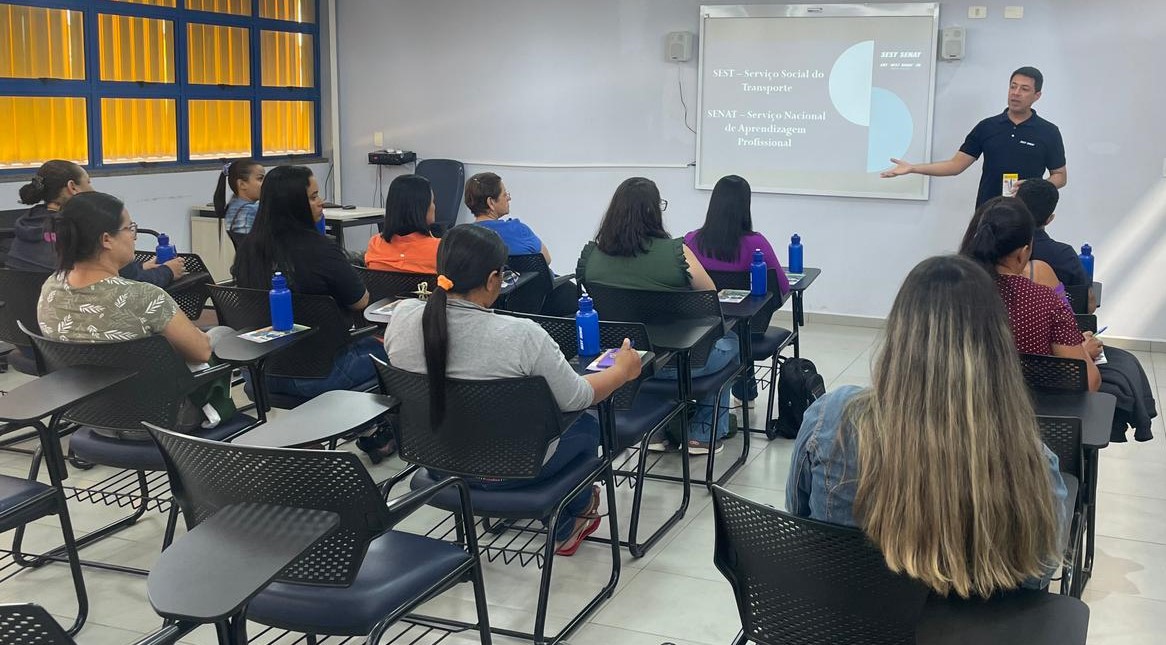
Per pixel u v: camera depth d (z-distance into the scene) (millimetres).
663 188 6992
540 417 2379
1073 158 5984
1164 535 3400
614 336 2994
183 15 6723
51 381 2506
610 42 6926
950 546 1425
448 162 7449
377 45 7590
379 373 2516
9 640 1354
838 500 1604
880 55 6262
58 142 6094
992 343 1441
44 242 3900
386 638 2666
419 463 2551
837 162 6480
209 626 2719
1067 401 2561
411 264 3938
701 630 2773
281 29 7449
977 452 1408
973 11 6035
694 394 3598
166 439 1884
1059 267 3531
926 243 6371
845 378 5340
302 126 7785
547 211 7324
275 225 3479
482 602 2250
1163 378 5441
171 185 6676
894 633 1636
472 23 7273
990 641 1455
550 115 7180
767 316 4098
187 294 4145
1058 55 5910
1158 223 5883
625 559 3188
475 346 2406
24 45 5828
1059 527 1506
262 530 1568
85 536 3252
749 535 1716
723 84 6660
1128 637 2746
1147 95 5785
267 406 3215
